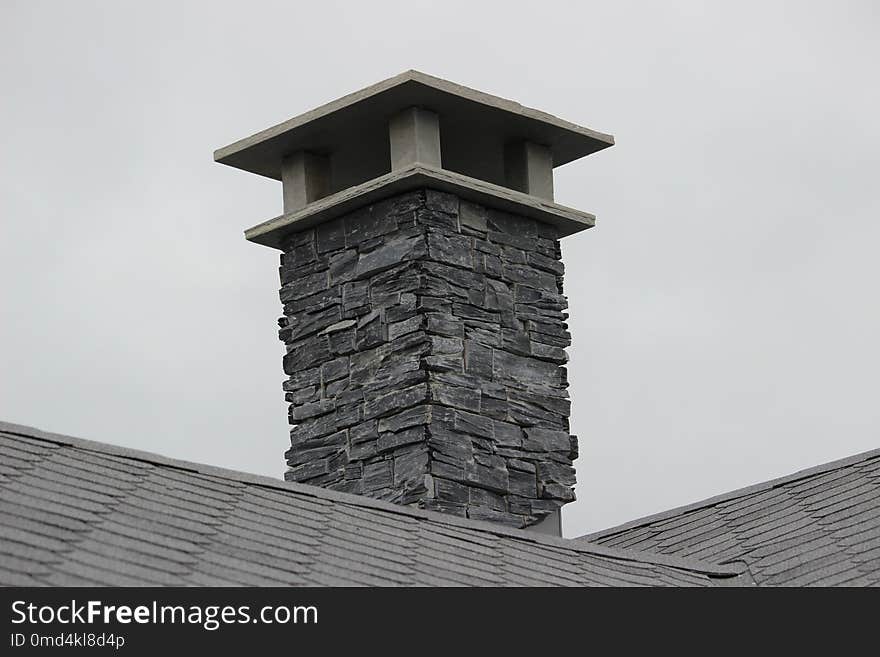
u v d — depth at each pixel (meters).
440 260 12.23
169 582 7.07
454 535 9.33
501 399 12.24
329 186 13.13
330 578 7.81
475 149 13.30
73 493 8.02
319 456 12.29
